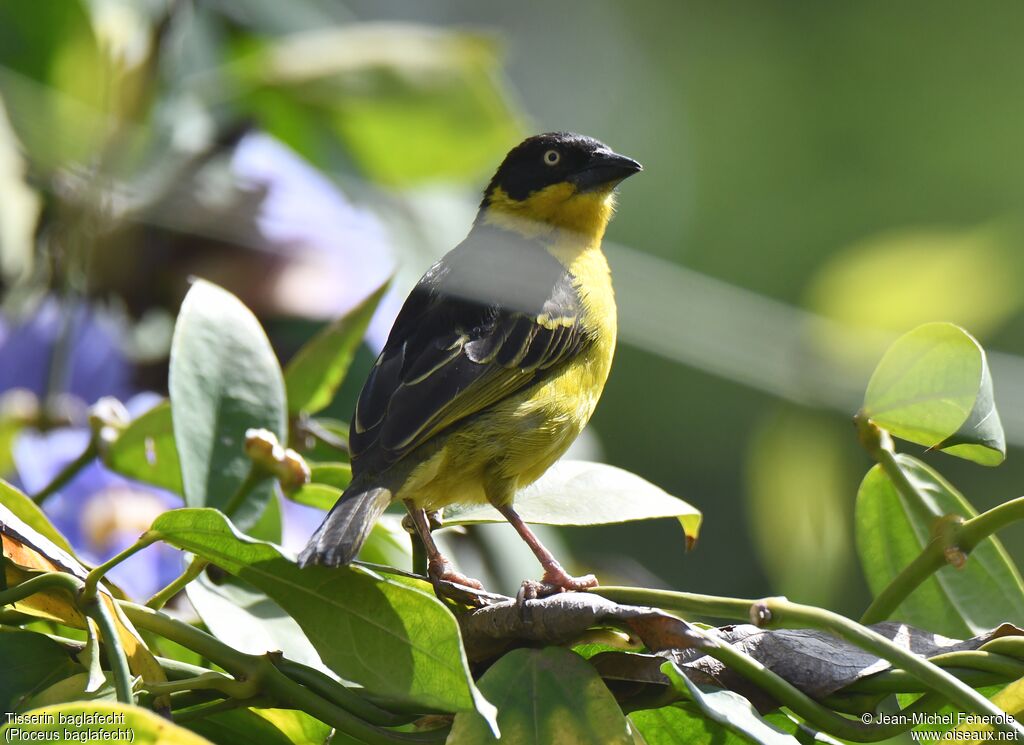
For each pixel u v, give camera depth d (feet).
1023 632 17.90
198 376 21.44
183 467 20.93
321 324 29.78
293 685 17.35
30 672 17.58
